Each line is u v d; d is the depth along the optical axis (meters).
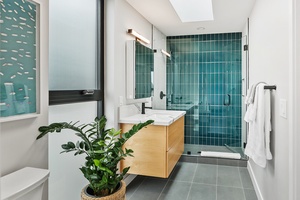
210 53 4.41
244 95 3.83
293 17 1.40
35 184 1.16
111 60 2.56
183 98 4.59
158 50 4.07
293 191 1.41
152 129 2.54
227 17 3.37
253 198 2.60
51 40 1.81
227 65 4.34
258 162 1.98
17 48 1.29
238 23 3.68
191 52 4.50
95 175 1.47
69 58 2.03
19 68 1.30
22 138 1.35
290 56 1.44
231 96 4.35
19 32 1.30
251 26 3.16
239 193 2.72
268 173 2.12
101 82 2.54
